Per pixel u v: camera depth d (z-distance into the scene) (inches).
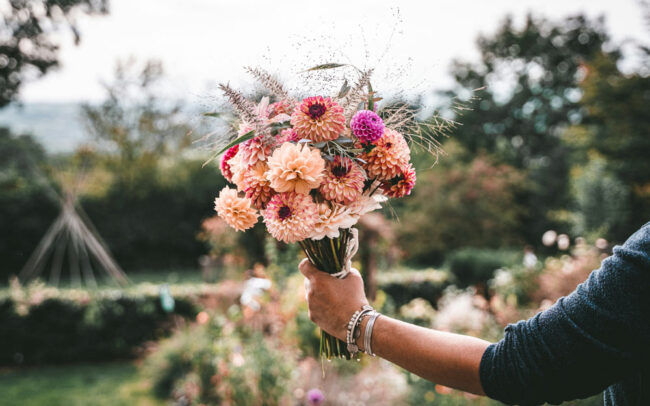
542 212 714.2
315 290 37.8
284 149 39.6
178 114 555.2
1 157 531.8
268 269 193.6
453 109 44.1
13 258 533.6
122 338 286.7
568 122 919.0
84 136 576.1
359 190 40.0
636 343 23.4
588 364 24.4
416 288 374.3
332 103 41.0
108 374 253.6
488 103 918.4
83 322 280.1
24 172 545.0
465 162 711.7
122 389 228.7
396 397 141.7
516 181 607.5
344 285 37.5
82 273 519.8
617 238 515.5
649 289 23.3
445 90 971.3
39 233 536.4
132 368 262.7
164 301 179.6
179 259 623.8
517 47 954.7
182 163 606.2
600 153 565.0
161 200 602.9
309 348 168.7
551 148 900.0
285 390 142.1
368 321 34.3
